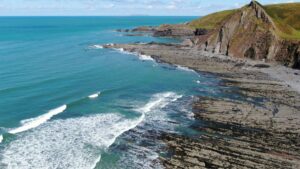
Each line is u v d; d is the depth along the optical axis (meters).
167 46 125.94
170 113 52.00
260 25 104.50
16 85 66.19
